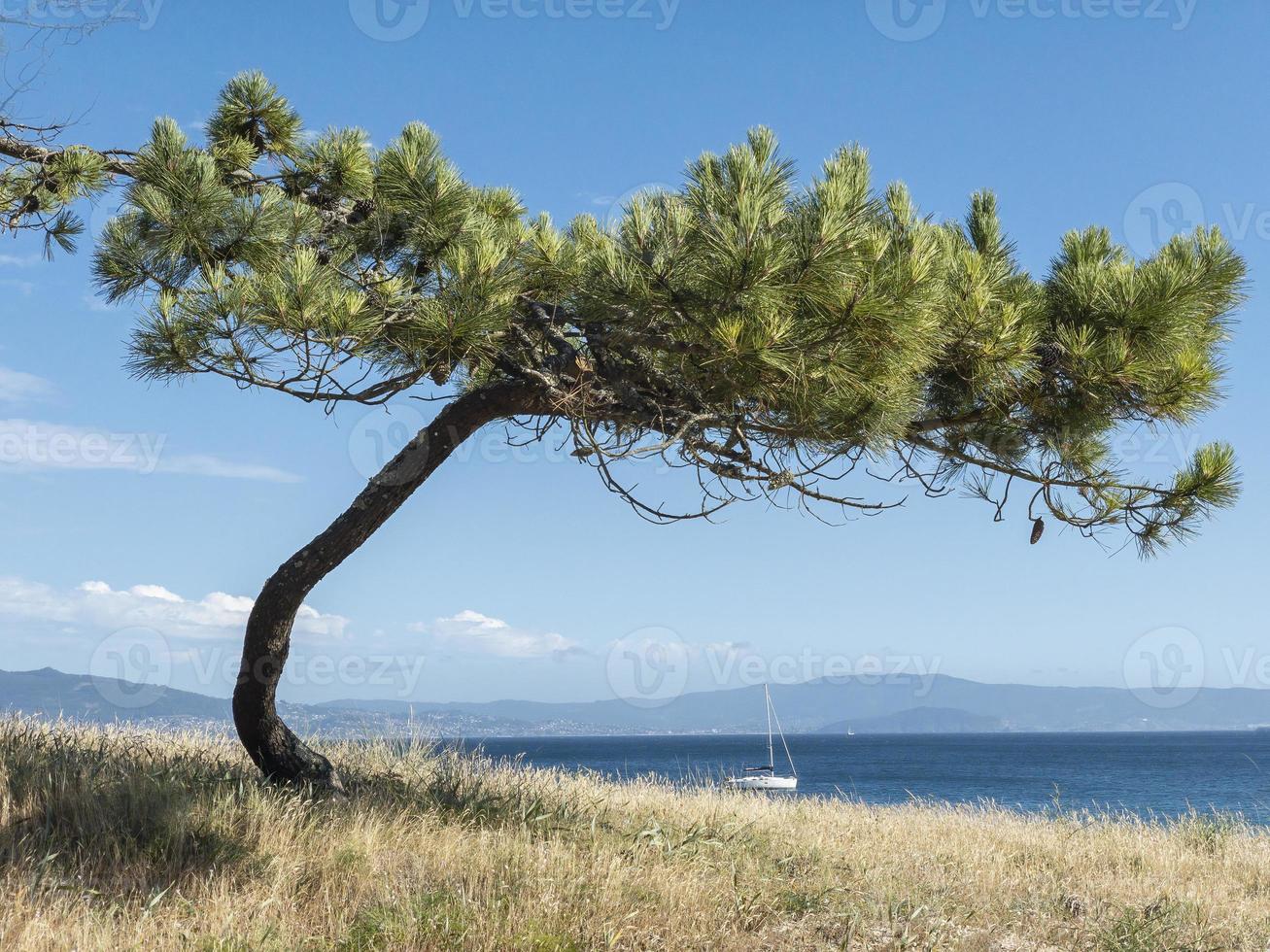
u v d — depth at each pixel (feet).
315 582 25.94
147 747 30.73
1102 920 21.16
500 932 15.37
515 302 24.07
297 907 16.76
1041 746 573.33
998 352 23.09
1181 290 22.97
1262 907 24.39
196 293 20.77
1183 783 187.93
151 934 14.58
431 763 33.78
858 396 22.59
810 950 16.94
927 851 28.99
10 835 18.24
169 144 23.35
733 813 31.83
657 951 15.94
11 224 26.58
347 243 25.68
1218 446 26.45
